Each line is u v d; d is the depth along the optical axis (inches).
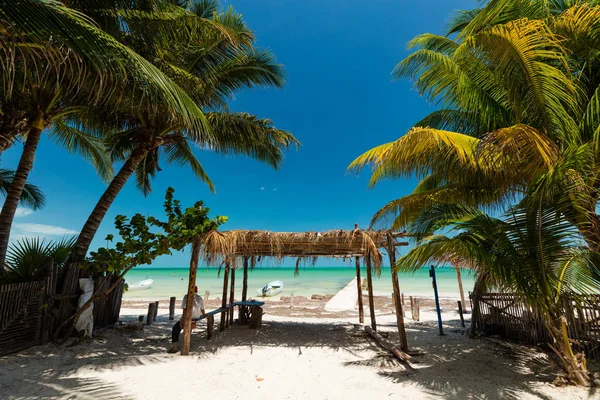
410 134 169.9
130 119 347.6
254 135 374.6
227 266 353.7
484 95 245.1
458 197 240.4
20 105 273.6
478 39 171.9
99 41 130.1
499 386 173.9
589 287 174.2
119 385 176.1
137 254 259.3
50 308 255.8
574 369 170.6
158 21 249.1
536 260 174.1
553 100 176.4
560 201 165.6
